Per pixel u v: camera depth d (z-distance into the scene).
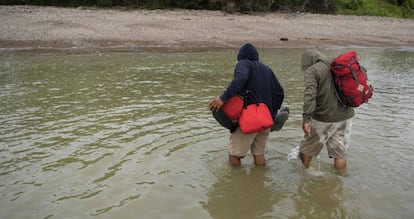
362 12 38.44
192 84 10.23
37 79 10.51
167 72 11.98
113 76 11.13
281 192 4.69
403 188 4.76
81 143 5.91
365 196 4.58
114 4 29.84
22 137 6.13
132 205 4.28
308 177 5.05
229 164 5.32
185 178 4.93
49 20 20.97
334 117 4.76
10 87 9.51
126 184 4.71
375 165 5.34
